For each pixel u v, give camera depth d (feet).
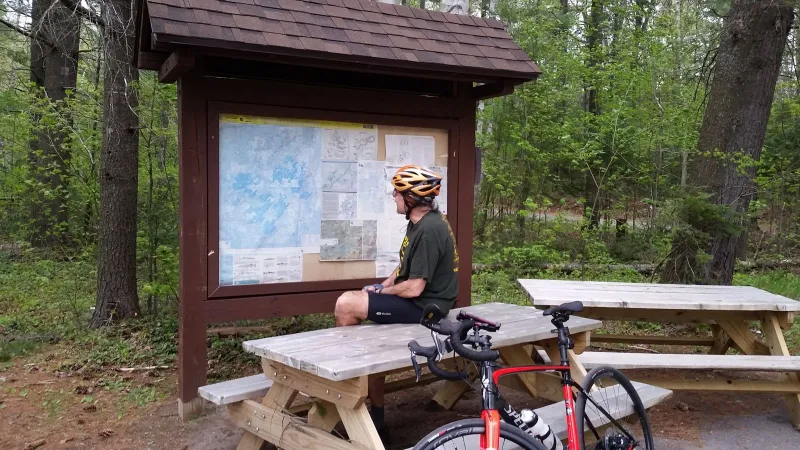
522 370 8.77
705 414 14.35
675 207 22.59
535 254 29.76
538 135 35.45
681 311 15.84
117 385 15.38
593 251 31.37
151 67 14.01
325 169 14.38
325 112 14.19
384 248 15.14
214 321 13.28
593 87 37.81
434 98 15.53
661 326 21.39
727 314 15.85
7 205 30.37
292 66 14.19
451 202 15.87
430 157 15.67
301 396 11.78
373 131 14.92
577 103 40.88
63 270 28.14
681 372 17.29
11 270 28.91
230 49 11.78
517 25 37.68
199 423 12.98
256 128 13.60
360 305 11.13
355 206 14.76
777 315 15.01
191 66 11.95
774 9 21.26
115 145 20.70
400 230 15.31
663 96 38.47
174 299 22.75
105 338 19.21
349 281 14.65
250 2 13.10
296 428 9.52
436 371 7.79
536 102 35.32
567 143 34.01
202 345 13.21
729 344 17.28
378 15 14.84
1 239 32.76
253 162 13.58
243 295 13.53
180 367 13.21
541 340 11.96
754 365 13.15
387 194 15.12
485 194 36.55
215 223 13.15
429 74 14.07
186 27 11.49
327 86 14.19
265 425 10.11
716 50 27.20
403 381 13.64
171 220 22.33
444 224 11.16
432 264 10.91
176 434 12.50
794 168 35.60
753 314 15.60
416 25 15.02
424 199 11.10
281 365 9.71
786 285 27.17
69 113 24.84
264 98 13.52
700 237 21.76
